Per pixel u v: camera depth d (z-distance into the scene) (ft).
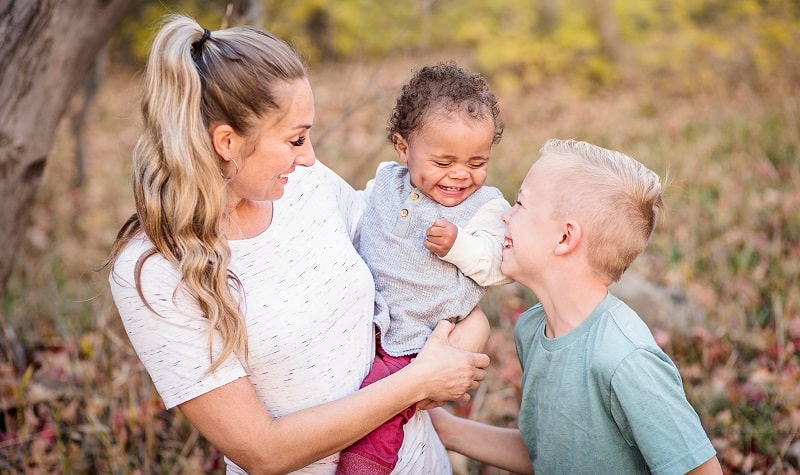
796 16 33.65
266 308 5.15
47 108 8.75
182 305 4.91
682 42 32.37
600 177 5.25
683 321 11.32
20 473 9.02
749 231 14.10
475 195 5.98
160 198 4.85
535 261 5.41
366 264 5.96
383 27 33.32
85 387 9.81
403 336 5.77
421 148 5.78
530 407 5.67
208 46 4.92
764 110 22.70
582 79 31.71
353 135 23.21
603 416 5.08
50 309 12.43
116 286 5.01
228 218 5.16
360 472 5.32
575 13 34.91
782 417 9.17
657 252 13.82
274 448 4.99
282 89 4.86
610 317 5.13
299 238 5.41
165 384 4.99
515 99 29.96
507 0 35.70
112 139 25.12
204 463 9.11
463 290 5.79
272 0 15.34
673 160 18.89
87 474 9.10
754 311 11.15
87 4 8.63
